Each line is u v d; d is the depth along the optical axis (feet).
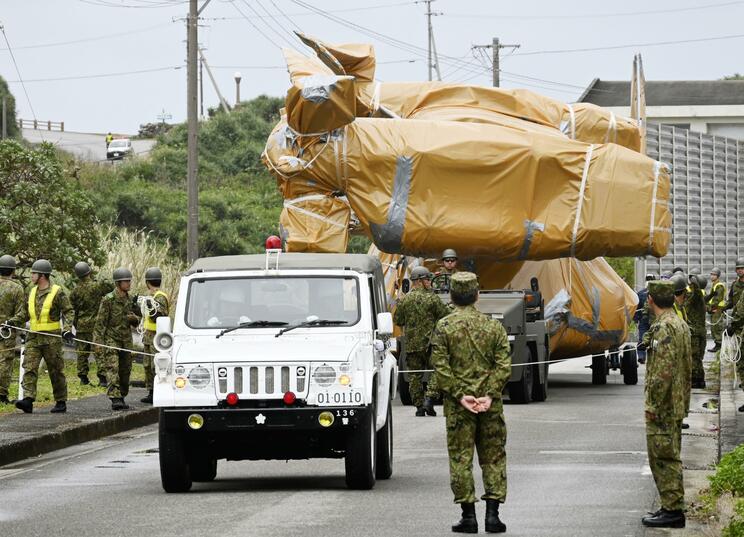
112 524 84.43
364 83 191.21
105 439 145.38
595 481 102.99
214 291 107.14
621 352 215.31
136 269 258.57
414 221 172.65
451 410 79.41
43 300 155.43
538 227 173.78
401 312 162.09
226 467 118.62
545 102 193.16
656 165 177.37
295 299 106.52
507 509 89.45
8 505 93.66
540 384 181.57
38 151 220.64
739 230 315.17
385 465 106.22
